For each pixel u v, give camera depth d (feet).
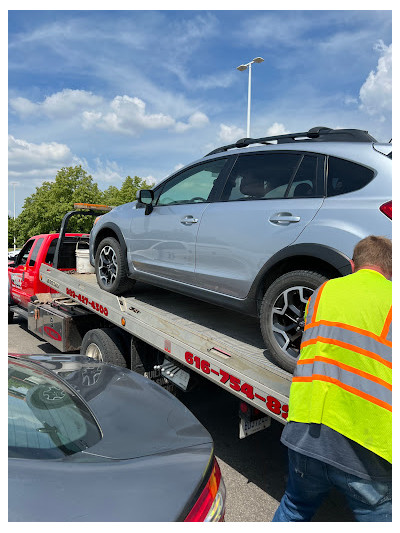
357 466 5.43
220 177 11.73
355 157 8.71
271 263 9.42
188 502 4.63
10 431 5.40
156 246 13.41
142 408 6.86
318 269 8.71
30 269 21.76
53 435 5.56
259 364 8.74
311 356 5.94
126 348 13.58
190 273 11.91
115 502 4.33
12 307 24.56
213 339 10.00
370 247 6.29
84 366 8.41
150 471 5.05
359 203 8.19
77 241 22.34
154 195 14.33
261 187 10.44
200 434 6.35
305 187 9.41
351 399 5.46
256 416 9.41
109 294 14.25
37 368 7.83
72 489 4.42
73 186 112.16
